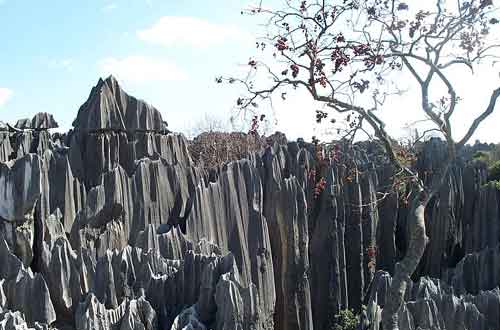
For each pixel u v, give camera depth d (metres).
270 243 41.97
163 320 28.17
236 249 38.22
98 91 38.75
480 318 30.62
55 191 34.06
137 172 35.72
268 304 38.81
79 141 38.34
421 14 12.84
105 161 37.91
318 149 13.90
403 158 15.10
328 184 44.88
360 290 46.59
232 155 60.50
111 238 33.44
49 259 29.59
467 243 48.28
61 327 28.66
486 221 47.31
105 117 38.34
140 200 35.44
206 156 60.62
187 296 29.62
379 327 30.03
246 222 39.62
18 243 31.05
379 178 50.66
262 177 43.53
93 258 31.89
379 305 33.56
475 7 12.59
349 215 46.69
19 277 27.45
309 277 43.53
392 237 49.25
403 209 51.81
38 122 39.91
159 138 40.56
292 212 41.59
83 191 35.69
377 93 13.58
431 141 53.38
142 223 35.25
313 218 46.44
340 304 44.34
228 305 26.61
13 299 26.98
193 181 39.69
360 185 47.72
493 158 69.88
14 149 38.53
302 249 42.00
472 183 52.16
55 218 32.56
